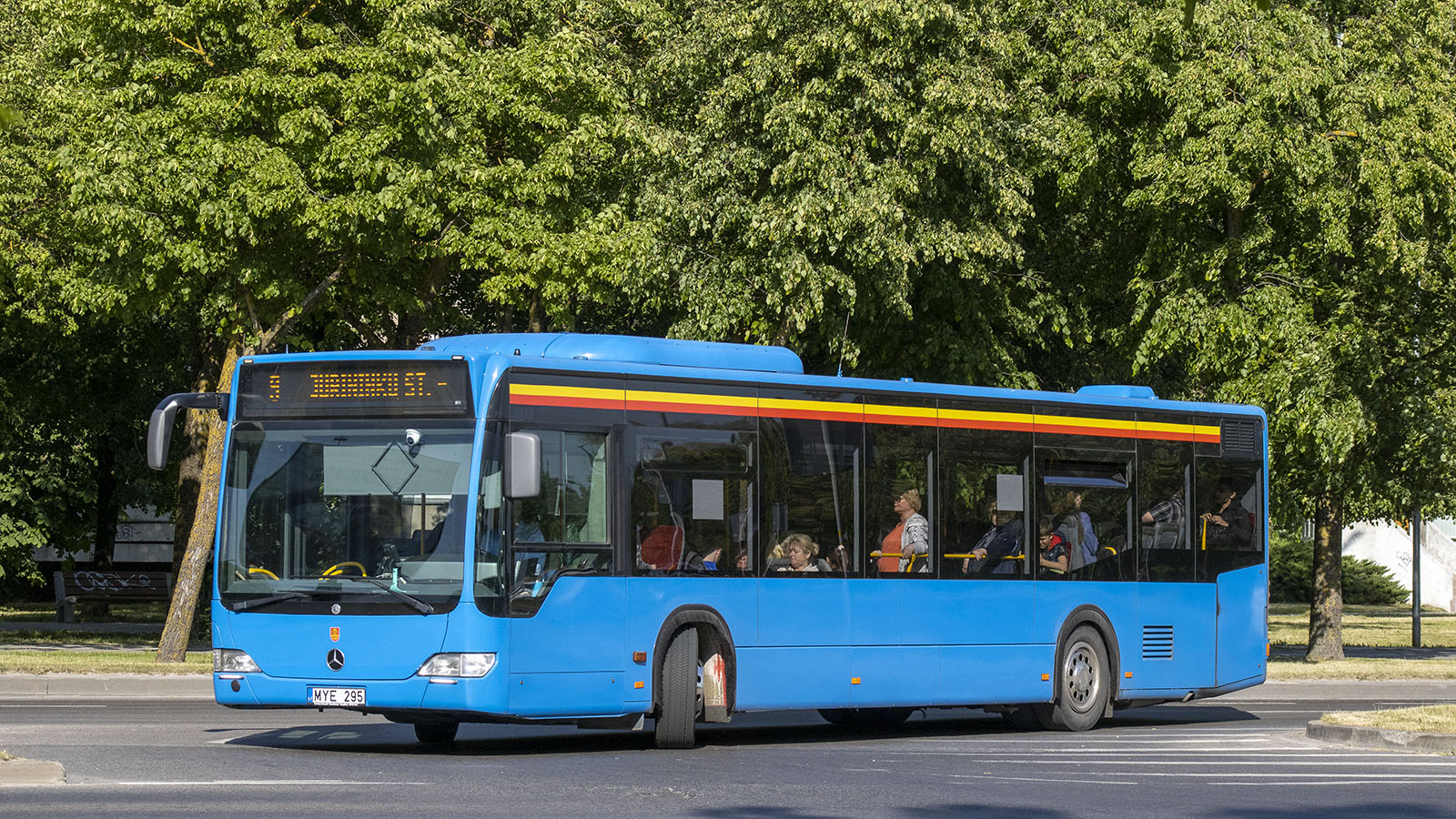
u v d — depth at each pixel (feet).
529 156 116.88
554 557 64.23
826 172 118.62
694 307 128.16
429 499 62.90
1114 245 146.72
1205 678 88.12
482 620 61.93
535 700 63.21
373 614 62.23
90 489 188.24
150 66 106.73
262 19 107.65
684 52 126.41
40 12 112.47
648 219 125.80
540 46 114.83
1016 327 143.54
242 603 63.62
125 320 115.75
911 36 120.26
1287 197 130.72
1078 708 82.58
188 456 159.43
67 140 118.42
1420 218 126.82
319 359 64.64
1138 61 132.05
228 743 66.95
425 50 107.55
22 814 42.93
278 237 111.75
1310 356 130.11
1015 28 138.41
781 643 71.15
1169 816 46.96
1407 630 214.28
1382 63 133.49
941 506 77.46
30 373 160.45
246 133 108.99
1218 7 130.21
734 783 53.88
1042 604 81.05
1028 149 134.51
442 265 119.24
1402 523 175.01
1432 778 58.08
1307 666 132.36
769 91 123.95
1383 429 139.13
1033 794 51.65
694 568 68.64
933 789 52.75
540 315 135.23
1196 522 88.22
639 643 66.59
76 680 98.58
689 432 69.00
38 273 119.14
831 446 73.67
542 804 46.83
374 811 44.55
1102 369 153.28
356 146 106.11
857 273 124.26
